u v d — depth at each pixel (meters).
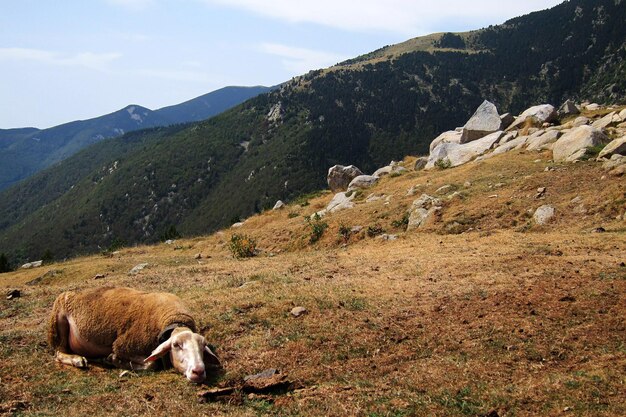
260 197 169.25
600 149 26.70
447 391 7.39
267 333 9.93
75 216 198.75
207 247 33.41
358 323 10.41
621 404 6.72
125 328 8.69
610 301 10.74
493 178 27.64
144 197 199.38
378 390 7.46
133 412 6.73
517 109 177.75
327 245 26.84
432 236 22.20
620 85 142.12
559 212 21.09
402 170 42.00
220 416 6.59
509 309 10.76
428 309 11.19
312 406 6.95
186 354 7.79
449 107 193.00
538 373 8.01
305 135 191.88
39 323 11.95
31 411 6.85
